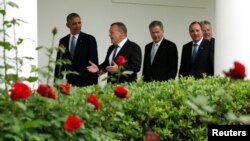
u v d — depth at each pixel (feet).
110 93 18.53
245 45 30.12
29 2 24.93
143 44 46.29
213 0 48.47
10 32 23.98
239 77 12.21
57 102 15.01
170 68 32.40
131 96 19.61
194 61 32.24
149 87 21.81
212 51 32.27
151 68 32.76
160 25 32.63
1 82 14.73
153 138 13.14
